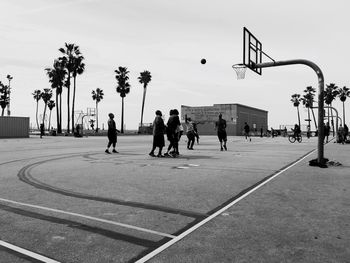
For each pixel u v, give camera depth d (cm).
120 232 385
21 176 796
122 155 1378
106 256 315
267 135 5300
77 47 5578
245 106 6612
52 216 450
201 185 682
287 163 1086
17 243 349
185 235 375
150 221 429
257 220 435
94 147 1961
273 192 614
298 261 305
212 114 6322
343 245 345
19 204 517
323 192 615
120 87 6956
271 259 309
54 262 301
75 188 648
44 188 648
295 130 2844
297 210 486
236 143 2589
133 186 670
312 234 380
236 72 1467
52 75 5881
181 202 535
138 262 301
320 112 999
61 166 993
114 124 1462
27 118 4050
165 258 310
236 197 572
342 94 7819
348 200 550
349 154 1458
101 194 594
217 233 382
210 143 2523
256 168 953
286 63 1095
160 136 1291
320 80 1005
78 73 5616
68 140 3077
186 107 6638
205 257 313
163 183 705
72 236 370
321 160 992
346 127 2573
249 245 344
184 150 1700
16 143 2477
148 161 1138
